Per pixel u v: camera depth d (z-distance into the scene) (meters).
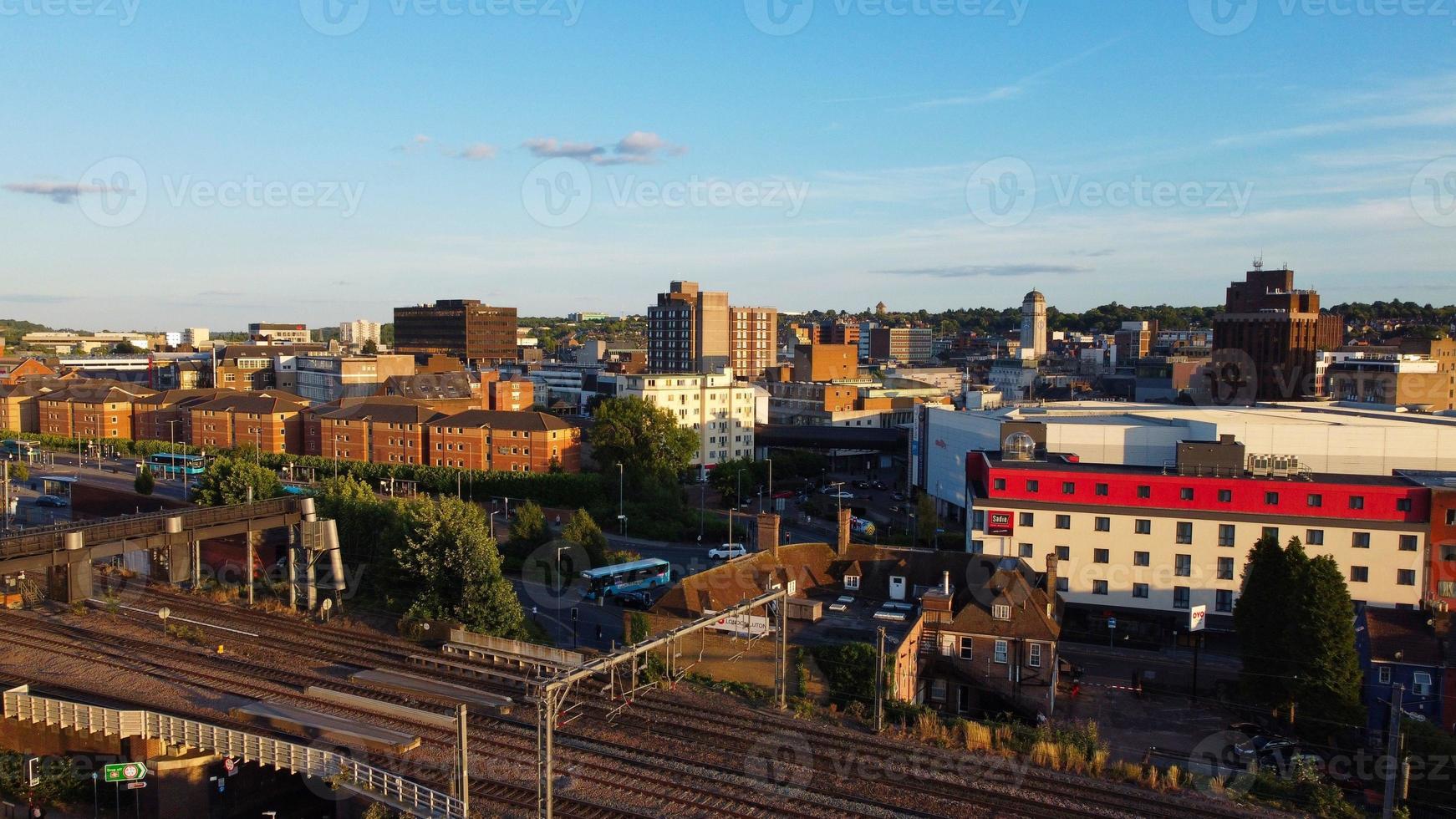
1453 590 87.88
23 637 74.06
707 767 53.88
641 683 65.94
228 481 115.06
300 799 61.28
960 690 74.12
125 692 63.34
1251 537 92.44
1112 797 52.25
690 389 187.88
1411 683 68.56
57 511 141.12
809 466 188.75
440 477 156.50
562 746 56.28
